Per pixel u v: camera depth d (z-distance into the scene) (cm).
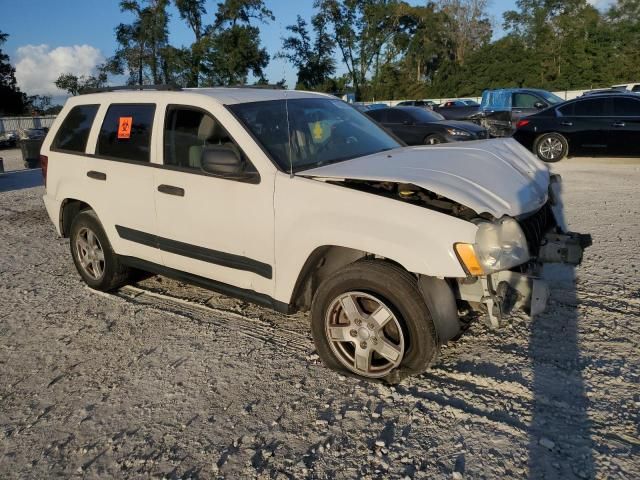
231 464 280
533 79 5019
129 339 423
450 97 5434
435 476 262
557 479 255
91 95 521
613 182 980
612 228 648
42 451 298
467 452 277
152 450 294
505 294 317
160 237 441
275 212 361
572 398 315
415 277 320
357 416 312
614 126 1230
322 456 281
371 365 342
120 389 354
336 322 351
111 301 503
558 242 363
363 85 5591
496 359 362
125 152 465
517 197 339
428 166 355
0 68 5688
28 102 5934
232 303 485
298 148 396
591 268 514
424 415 308
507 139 456
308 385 346
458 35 6241
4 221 877
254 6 4206
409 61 5878
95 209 492
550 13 5638
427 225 306
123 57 4212
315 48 4906
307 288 373
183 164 420
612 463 262
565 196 862
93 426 317
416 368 325
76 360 395
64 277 578
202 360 385
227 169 364
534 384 330
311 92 493
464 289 326
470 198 313
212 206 396
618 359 353
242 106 407
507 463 267
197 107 413
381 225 318
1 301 515
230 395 340
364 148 430
